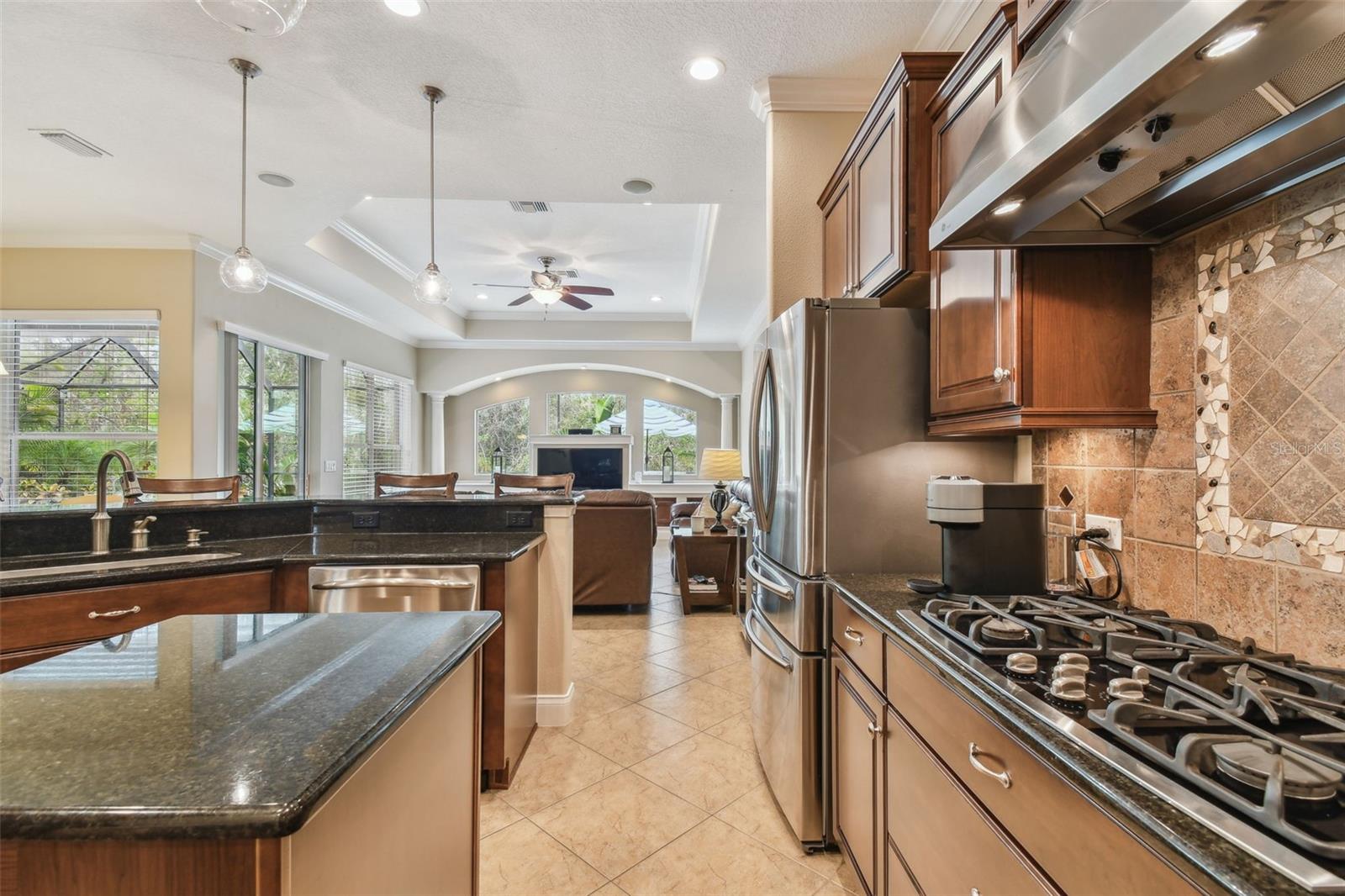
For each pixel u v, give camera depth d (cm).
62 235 416
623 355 844
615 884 171
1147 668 94
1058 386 136
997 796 95
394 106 266
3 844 61
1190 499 130
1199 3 66
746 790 218
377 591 214
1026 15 131
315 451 584
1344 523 100
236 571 208
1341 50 75
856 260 219
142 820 57
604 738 257
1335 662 101
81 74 243
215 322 446
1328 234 102
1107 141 89
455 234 511
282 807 59
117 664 100
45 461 423
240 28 150
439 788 105
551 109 269
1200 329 127
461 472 890
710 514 538
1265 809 59
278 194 357
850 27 219
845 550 187
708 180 337
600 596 453
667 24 217
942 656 114
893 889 137
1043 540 152
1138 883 66
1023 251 137
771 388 216
